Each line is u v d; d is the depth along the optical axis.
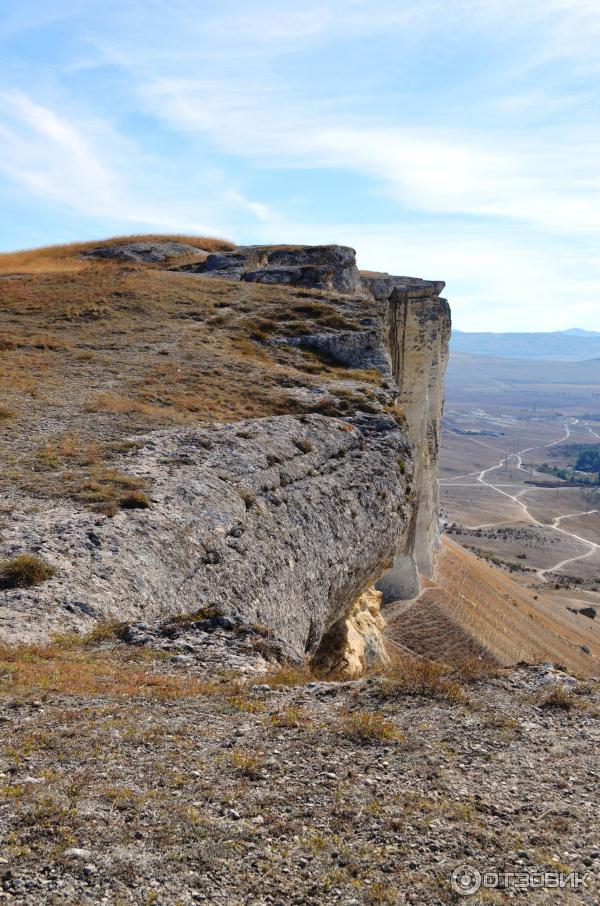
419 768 7.91
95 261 61.78
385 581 58.59
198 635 13.49
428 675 10.56
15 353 32.34
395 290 56.28
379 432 28.69
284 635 18.25
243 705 9.73
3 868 5.80
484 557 149.50
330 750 8.30
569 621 79.56
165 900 5.58
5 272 53.38
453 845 6.49
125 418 24.58
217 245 70.69
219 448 22.56
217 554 17.47
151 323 38.84
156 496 18.42
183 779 7.44
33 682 10.17
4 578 13.73
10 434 22.27
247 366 33.28
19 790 6.98
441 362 62.88
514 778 7.78
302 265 55.88
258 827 6.63
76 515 16.72
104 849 6.14
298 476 23.03
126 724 8.88
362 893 5.78
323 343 38.44
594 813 7.13
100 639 12.80
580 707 9.71
